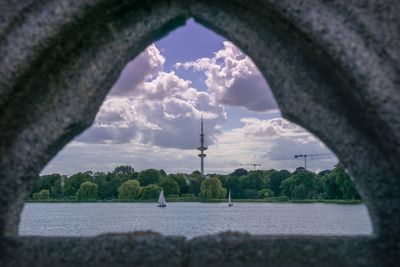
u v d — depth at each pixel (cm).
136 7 305
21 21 285
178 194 10800
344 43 274
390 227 289
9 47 284
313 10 277
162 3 307
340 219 5200
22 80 291
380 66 272
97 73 307
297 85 300
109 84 314
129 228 4194
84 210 8044
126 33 308
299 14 278
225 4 304
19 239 299
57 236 305
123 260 298
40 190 10919
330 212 6881
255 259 295
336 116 296
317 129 300
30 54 285
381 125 275
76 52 304
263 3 285
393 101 270
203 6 307
